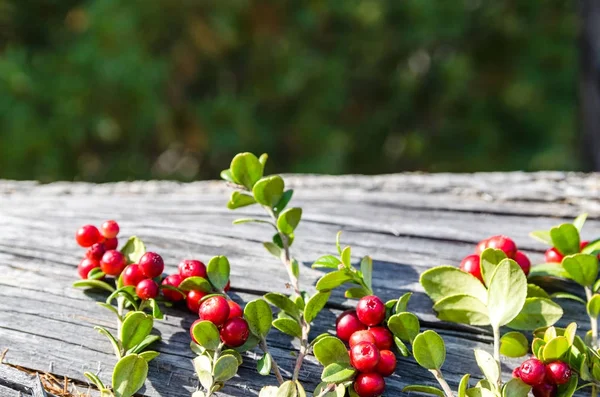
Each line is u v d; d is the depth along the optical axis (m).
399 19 1.66
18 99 1.35
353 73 1.68
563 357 0.40
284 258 0.44
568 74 1.67
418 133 1.66
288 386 0.40
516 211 0.49
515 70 1.71
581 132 1.20
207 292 0.42
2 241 0.47
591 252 0.44
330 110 1.61
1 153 1.36
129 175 1.61
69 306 0.44
